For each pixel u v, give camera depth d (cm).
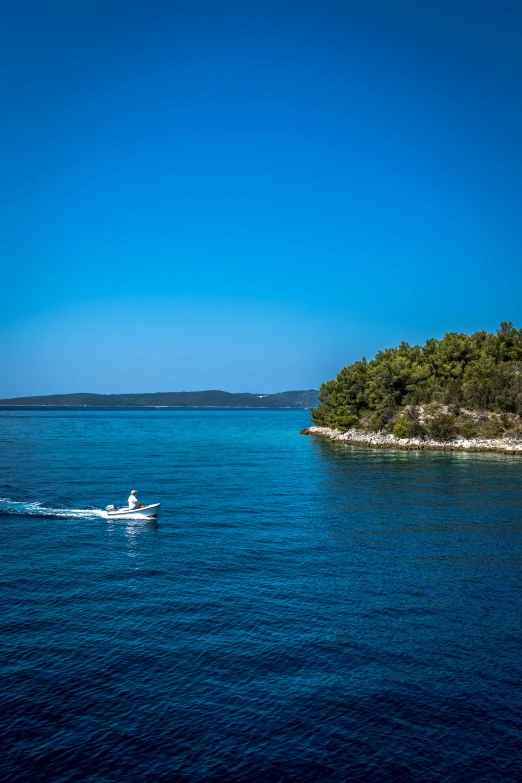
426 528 3819
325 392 14350
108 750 1462
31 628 2153
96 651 1973
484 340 12519
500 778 1386
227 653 1972
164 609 2352
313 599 2489
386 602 2464
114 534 3606
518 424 9619
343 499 4847
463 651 2019
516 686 1792
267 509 4397
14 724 1558
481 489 5406
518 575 2848
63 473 6181
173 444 10575
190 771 1393
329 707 1664
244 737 1523
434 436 9688
